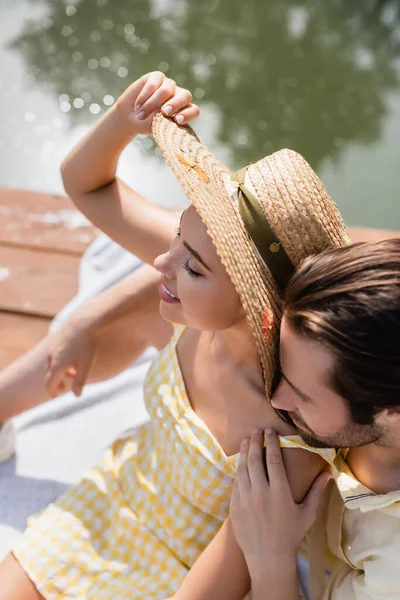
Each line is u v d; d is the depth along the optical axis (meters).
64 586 1.13
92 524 1.18
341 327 0.73
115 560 1.15
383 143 3.18
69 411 1.52
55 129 3.14
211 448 1.04
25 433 1.49
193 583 1.02
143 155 2.98
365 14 3.78
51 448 1.47
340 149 3.16
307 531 0.98
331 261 0.77
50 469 1.43
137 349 1.35
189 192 0.82
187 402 1.08
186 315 0.94
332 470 0.99
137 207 1.18
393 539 0.93
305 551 1.16
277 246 0.87
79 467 1.45
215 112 3.26
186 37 3.56
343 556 1.02
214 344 1.05
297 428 0.91
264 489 0.95
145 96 1.01
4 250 1.87
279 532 0.95
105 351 1.33
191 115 1.01
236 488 0.98
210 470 1.04
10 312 1.74
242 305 0.89
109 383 1.56
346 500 0.94
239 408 1.01
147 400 1.14
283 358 0.82
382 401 0.75
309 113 3.28
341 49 3.56
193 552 1.11
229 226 0.84
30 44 3.52
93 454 1.47
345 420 0.80
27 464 1.44
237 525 0.97
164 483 1.13
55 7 3.67
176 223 1.18
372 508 0.91
